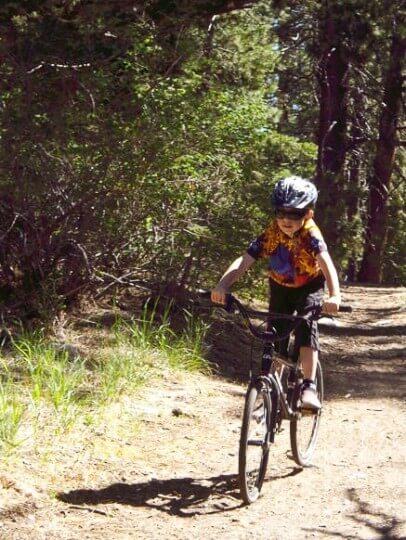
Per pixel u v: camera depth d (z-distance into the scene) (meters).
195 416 7.97
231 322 11.78
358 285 25.67
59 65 9.31
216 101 10.26
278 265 6.26
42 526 5.50
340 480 6.64
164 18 10.16
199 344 9.92
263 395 6.10
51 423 7.07
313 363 6.37
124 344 9.46
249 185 10.97
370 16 20.09
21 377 8.08
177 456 6.96
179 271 11.03
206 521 5.75
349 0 19.42
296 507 6.05
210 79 11.04
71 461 6.49
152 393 8.48
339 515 5.91
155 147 9.42
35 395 7.38
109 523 5.63
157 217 10.23
